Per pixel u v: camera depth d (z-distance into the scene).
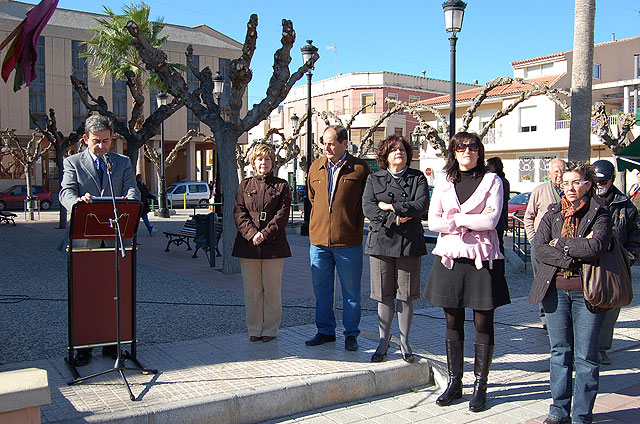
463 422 4.16
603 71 35.53
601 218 3.97
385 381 4.68
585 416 4.03
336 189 5.16
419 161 41.88
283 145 25.69
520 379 5.04
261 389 4.14
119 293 4.29
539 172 34.03
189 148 46.75
